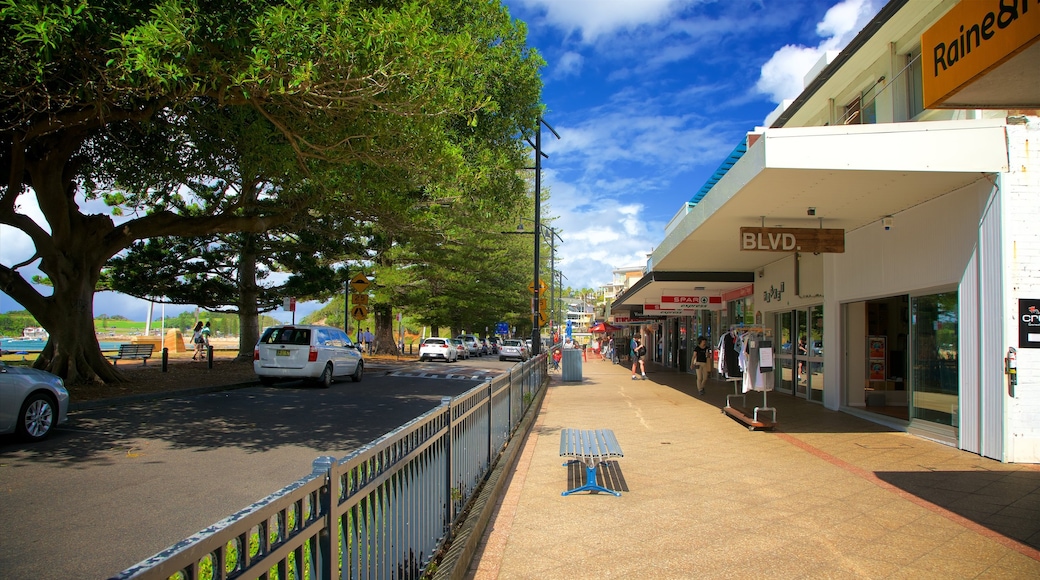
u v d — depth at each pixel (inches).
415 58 307.3
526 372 483.2
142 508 227.0
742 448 355.3
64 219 529.7
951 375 362.9
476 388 233.5
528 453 343.9
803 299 589.9
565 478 284.8
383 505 122.6
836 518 224.7
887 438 385.4
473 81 510.9
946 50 208.8
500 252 1445.6
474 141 588.4
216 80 322.3
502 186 652.7
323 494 93.7
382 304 1535.4
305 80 303.1
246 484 262.2
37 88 331.6
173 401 520.4
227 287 949.2
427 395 621.0
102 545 189.5
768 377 428.1
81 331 552.1
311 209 659.4
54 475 271.1
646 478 285.0
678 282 784.9
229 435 374.0
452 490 190.4
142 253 853.8
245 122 427.5
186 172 536.4
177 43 283.1
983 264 323.9
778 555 188.7
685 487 268.4
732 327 510.0
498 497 249.6
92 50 308.8
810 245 422.0
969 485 269.9
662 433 409.4
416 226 595.2
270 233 889.5
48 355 542.3
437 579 143.3
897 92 415.2
